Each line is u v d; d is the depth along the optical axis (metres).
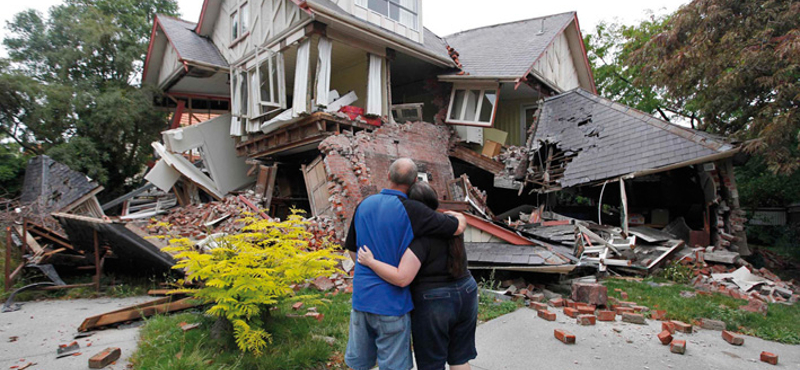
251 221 4.18
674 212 11.34
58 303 5.93
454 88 13.52
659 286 7.27
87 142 13.59
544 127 12.95
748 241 16.28
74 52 14.51
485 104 13.38
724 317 5.24
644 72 11.95
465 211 9.84
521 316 5.31
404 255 2.42
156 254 5.72
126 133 14.90
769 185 14.82
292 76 14.09
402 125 11.86
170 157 12.77
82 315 5.15
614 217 12.75
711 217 9.88
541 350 4.10
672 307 5.69
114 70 15.84
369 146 10.45
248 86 12.33
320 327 4.33
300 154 13.39
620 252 8.69
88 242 6.86
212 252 3.72
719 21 9.70
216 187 13.48
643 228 10.20
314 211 10.52
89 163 13.68
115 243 6.22
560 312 5.54
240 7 13.05
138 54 15.83
